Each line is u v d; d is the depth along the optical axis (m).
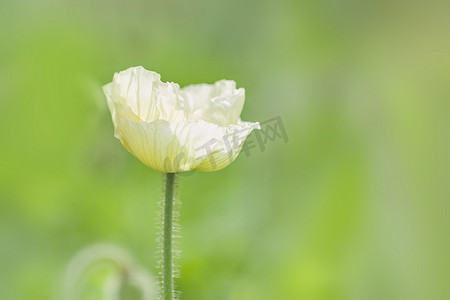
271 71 1.12
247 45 1.20
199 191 1.06
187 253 0.99
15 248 1.02
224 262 0.98
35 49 1.14
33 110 1.11
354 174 0.90
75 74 1.12
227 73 1.20
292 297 0.90
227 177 1.06
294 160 0.99
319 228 0.90
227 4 1.23
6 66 1.12
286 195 0.98
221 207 1.02
